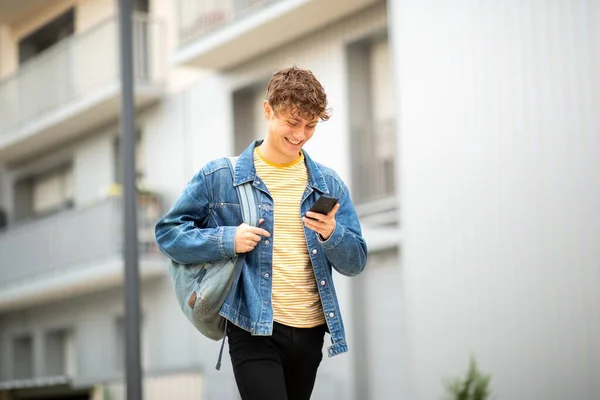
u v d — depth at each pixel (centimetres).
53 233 2269
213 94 1908
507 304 1284
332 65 1666
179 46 1870
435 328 1385
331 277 421
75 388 2175
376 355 1568
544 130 1248
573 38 1214
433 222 1398
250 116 1870
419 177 1423
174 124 1998
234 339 414
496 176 1306
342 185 439
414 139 1437
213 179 421
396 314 1535
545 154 1245
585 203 1193
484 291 1314
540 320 1241
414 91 1440
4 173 2566
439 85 1398
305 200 424
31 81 2338
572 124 1213
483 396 1232
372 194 1611
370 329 1580
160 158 2039
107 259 2102
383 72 1617
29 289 2325
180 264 423
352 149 1628
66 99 2228
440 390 1371
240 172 421
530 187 1262
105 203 2114
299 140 405
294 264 418
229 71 1872
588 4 1196
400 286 1531
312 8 1620
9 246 2419
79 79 2197
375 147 1612
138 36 2033
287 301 414
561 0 1227
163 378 1898
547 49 1246
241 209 418
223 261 412
